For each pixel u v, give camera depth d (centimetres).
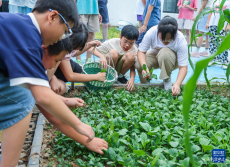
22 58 112
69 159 172
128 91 304
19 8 354
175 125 215
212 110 240
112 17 984
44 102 119
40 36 123
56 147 182
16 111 133
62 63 246
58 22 124
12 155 136
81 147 176
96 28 415
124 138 188
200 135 188
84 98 275
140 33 507
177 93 273
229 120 217
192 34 159
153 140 189
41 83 117
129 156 165
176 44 295
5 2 456
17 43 114
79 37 186
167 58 298
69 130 170
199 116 224
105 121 214
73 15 130
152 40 310
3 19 117
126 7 976
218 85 338
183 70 293
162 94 286
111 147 177
